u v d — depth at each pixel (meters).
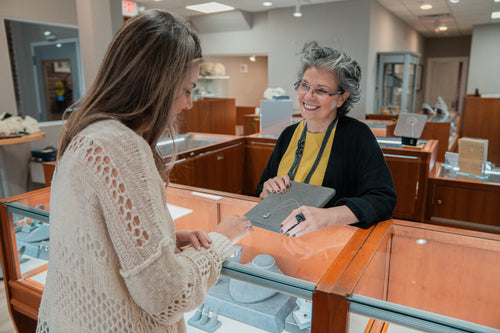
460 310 0.98
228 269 1.02
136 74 0.69
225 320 1.16
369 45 7.55
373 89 8.14
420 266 1.07
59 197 0.69
